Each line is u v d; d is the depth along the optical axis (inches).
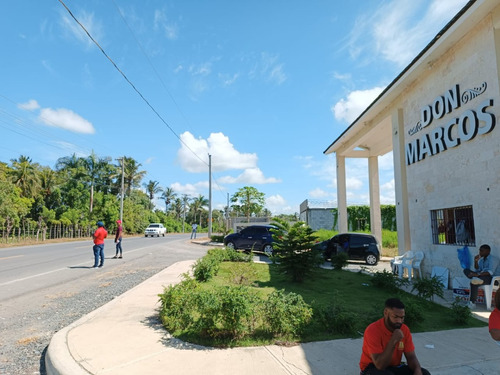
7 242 1087.6
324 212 1262.3
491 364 161.9
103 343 180.4
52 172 1923.0
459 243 367.9
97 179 2087.8
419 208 445.1
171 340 187.3
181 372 147.6
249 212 1651.1
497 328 124.2
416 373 111.3
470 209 351.9
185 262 550.3
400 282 351.3
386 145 784.3
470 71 346.0
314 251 386.6
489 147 319.0
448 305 293.1
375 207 836.6
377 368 110.2
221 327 199.6
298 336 196.1
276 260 393.4
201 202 4097.0
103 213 1963.6
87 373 144.5
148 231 1705.2
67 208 1877.5
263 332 200.4
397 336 106.3
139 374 144.5
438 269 394.9
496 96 310.5
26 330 217.9
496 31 315.0
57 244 1057.5
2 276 418.0
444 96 386.6
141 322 218.8
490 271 292.4
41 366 166.1
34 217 1793.8
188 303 204.4
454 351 178.4
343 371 151.3
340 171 858.1
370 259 614.5
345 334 201.6
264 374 147.4
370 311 253.0
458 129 359.9
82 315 250.7
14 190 1403.8
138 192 3024.1
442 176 394.0
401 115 517.7
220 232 1836.9
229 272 409.7
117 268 490.6
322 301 287.6
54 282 378.6
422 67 418.9
